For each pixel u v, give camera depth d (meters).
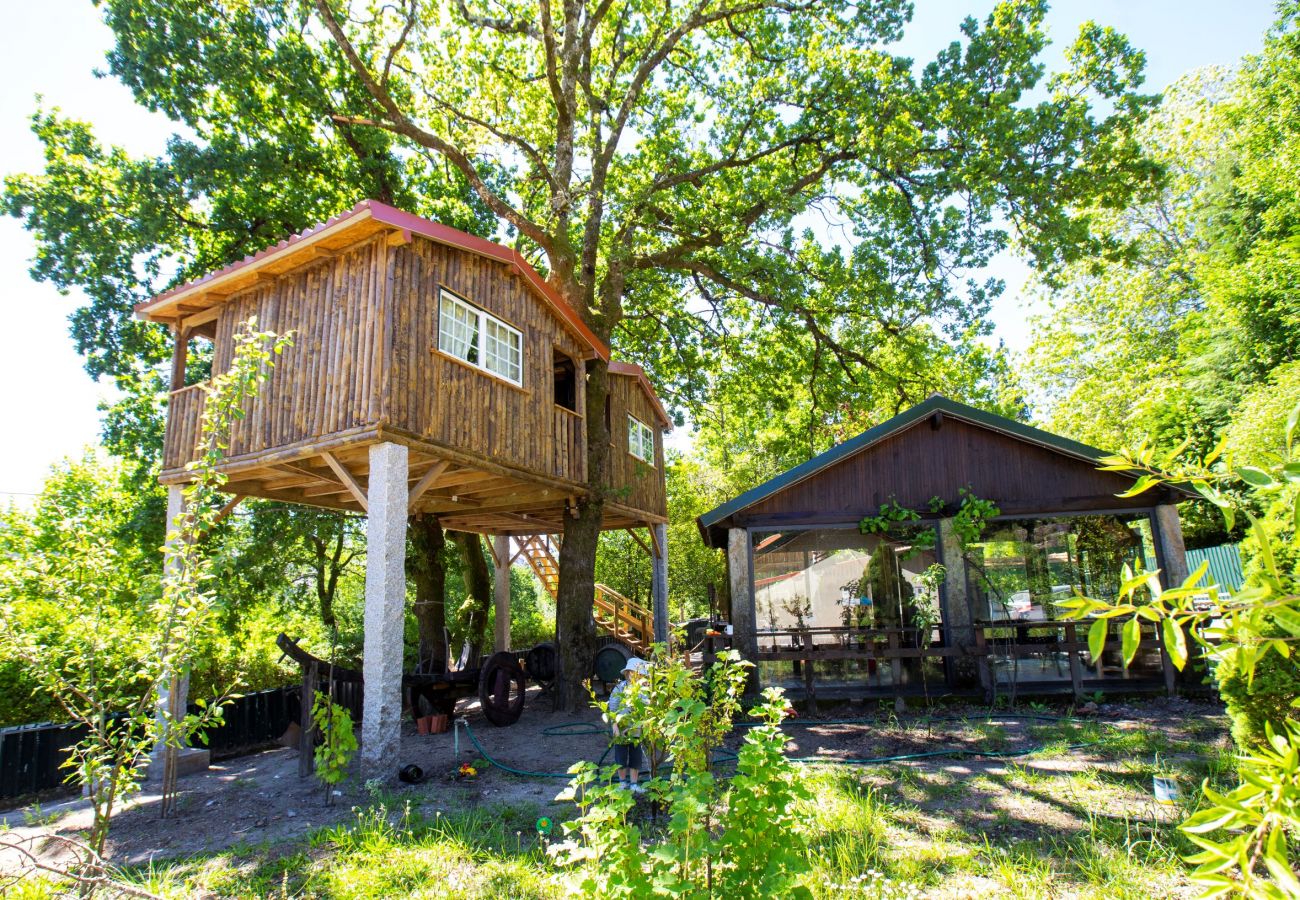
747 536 12.09
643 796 6.38
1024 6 14.00
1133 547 11.98
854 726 9.84
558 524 17.77
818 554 12.36
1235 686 5.57
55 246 13.64
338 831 6.10
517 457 11.23
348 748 7.26
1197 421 20.00
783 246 16.25
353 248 9.38
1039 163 14.12
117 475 15.58
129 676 5.43
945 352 18.67
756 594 12.23
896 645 11.21
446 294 9.99
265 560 15.15
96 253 13.54
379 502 8.56
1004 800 6.21
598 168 15.22
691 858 3.26
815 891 4.27
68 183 13.95
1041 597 11.98
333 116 14.66
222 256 15.13
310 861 5.53
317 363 9.45
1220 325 20.05
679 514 28.50
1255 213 20.73
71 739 9.62
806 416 22.00
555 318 12.92
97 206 13.84
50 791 9.34
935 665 11.73
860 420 26.36
